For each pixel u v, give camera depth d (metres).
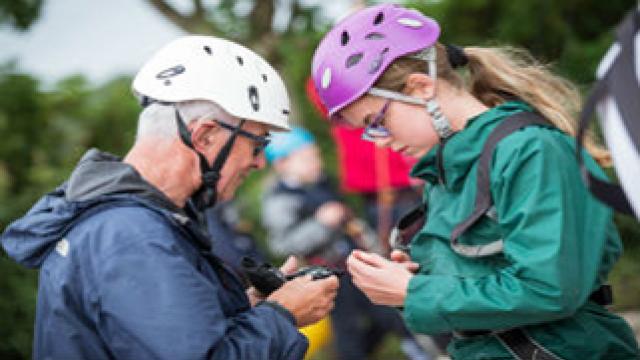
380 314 8.02
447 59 4.02
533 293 3.51
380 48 3.88
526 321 3.60
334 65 3.93
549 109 3.92
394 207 8.13
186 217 3.62
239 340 3.53
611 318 3.92
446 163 3.85
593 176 3.08
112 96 13.46
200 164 3.67
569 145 3.71
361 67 3.88
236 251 6.57
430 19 4.01
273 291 4.09
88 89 13.54
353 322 8.16
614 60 2.89
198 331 3.35
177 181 3.68
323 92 3.99
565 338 3.79
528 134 3.65
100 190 3.60
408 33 3.90
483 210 3.68
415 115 3.91
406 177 8.10
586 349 3.79
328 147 12.36
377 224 8.27
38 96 12.56
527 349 3.80
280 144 8.55
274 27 14.77
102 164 3.68
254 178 11.52
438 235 3.95
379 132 3.98
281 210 8.50
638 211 2.83
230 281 3.85
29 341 7.91
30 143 12.05
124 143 12.98
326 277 4.01
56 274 3.52
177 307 3.35
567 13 13.17
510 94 4.06
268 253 10.02
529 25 12.77
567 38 13.03
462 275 3.85
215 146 3.68
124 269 3.39
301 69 13.25
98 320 3.41
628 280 10.95
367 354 8.23
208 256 3.76
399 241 4.36
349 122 4.05
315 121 12.70
